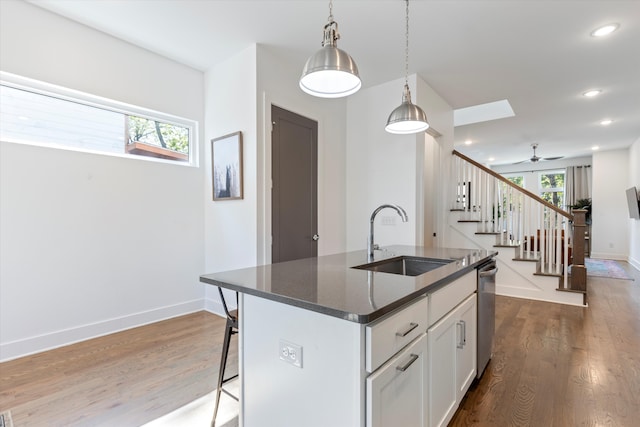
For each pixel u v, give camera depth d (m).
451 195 4.68
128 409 1.82
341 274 1.59
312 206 3.71
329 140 3.97
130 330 3.04
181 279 3.53
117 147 3.12
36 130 2.64
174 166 3.48
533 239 4.39
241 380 1.44
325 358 1.10
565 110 4.87
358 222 4.14
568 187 8.91
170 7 2.53
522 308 3.75
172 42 3.07
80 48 2.78
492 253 2.39
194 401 1.90
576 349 2.62
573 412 1.79
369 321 0.95
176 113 3.48
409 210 3.71
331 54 1.59
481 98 4.37
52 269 2.66
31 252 2.56
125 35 2.95
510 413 1.78
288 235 3.41
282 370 1.25
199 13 2.60
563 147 7.58
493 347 2.63
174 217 3.48
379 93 3.96
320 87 1.87
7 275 2.45
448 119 4.59
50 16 2.62
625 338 2.84
